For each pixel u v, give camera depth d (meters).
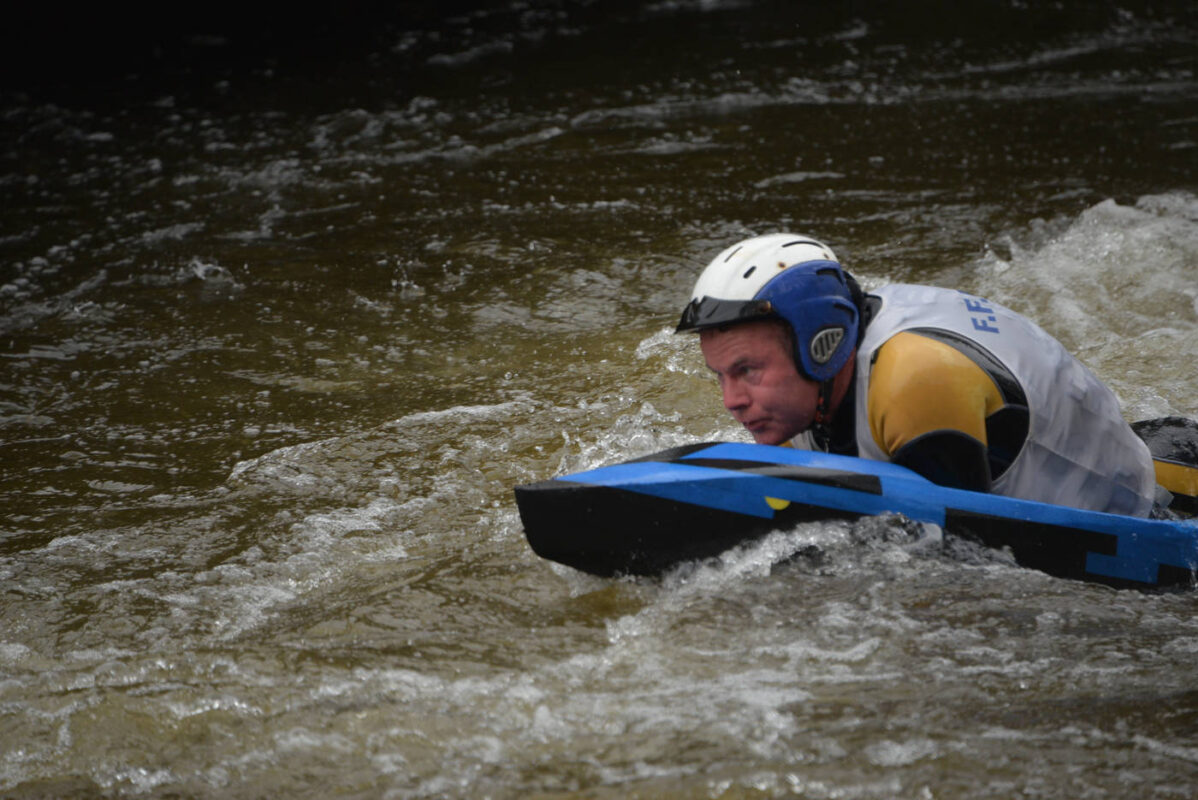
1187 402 15.25
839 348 9.97
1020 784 7.80
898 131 28.78
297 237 23.09
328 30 40.28
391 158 27.98
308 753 8.62
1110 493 10.73
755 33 38.66
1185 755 8.06
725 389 10.25
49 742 8.93
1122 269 19.98
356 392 16.34
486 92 33.28
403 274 20.97
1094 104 30.58
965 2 41.50
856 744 8.27
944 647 9.42
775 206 23.88
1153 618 9.92
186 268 21.56
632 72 34.75
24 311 19.78
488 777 8.19
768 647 9.52
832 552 10.16
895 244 21.53
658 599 10.38
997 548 10.13
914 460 9.95
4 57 37.38
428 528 12.44
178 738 8.91
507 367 16.97
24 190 26.64
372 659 9.79
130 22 40.34
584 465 13.86
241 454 14.52
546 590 10.77
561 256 21.52
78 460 14.57
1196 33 37.50
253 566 11.77
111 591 11.38
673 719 8.68
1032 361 10.12
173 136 30.36
